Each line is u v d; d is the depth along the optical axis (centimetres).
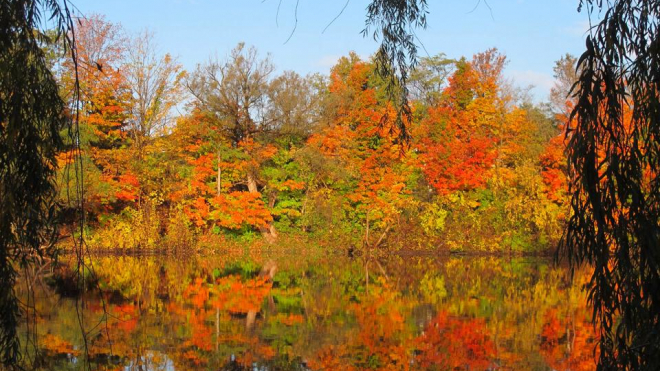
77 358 1028
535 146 3812
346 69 3866
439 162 3434
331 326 1361
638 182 427
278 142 3419
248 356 1095
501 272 2475
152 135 3269
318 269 2609
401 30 633
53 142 497
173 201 3334
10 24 471
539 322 1406
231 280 2166
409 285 2069
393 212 3400
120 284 1967
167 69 3256
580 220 433
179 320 1397
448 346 1177
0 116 470
